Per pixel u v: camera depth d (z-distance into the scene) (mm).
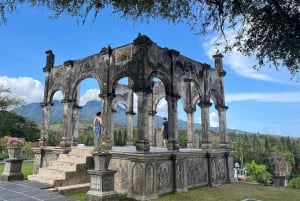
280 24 6012
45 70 18234
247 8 6238
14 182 12164
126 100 21266
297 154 73750
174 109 13477
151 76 12484
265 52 6457
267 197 12039
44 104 17750
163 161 12172
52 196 9469
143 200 10727
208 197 11711
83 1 6426
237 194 12594
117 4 6492
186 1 6660
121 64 13203
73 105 17484
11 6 6254
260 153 66250
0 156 26922
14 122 46312
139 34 12516
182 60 14867
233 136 90375
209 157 15391
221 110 18000
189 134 18047
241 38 6547
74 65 16156
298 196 12383
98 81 14289
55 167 13352
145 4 6574
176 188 12492
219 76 18531
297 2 5801
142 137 11609
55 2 6422
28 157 27750
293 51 5922
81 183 12555
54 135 41406
